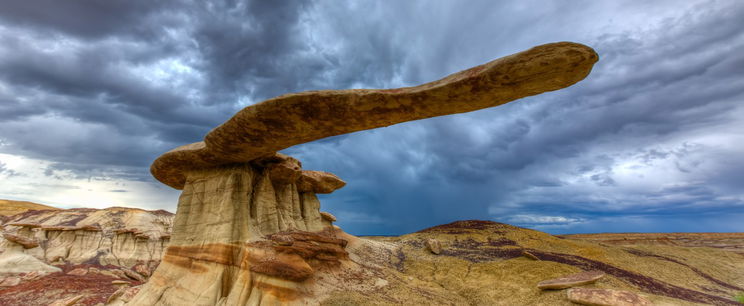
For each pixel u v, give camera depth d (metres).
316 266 21.70
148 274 47.03
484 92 11.09
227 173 22.67
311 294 18.72
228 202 21.45
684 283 25.70
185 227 23.17
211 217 21.89
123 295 27.80
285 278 18.27
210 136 19.08
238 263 19.78
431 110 12.74
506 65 9.84
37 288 33.16
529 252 29.23
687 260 34.81
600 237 65.69
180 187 29.94
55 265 45.53
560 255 28.80
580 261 26.45
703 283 26.56
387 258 31.75
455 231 43.59
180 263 21.75
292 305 17.33
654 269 28.23
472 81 10.74
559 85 10.52
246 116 15.65
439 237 41.16
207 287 19.06
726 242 55.78
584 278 20.66
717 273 31.42
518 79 10.19
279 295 17.53
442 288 24.53
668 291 21.14
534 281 22.20
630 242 60.69
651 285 21.92
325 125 15.18
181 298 19.38
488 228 44.03
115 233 56.62
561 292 19.45
